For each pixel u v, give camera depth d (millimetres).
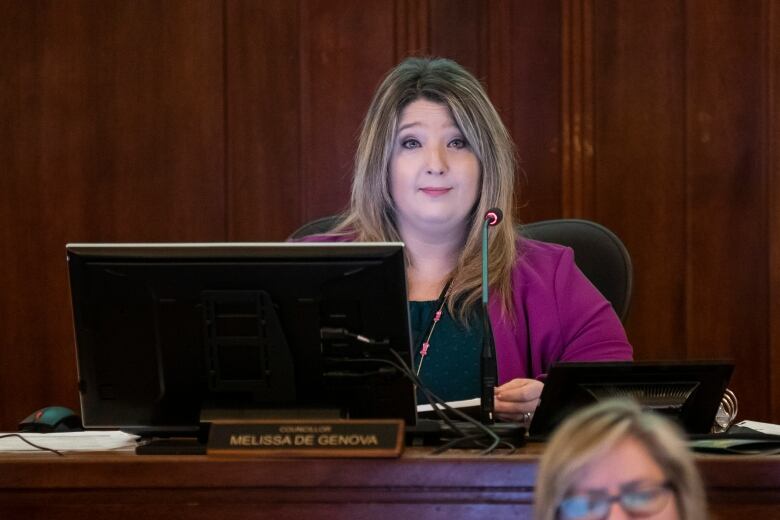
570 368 6371
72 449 6625
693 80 12680
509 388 7422
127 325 6309
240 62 12891
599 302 8555
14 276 13000
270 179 12891
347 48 12844
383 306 6160
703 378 6492
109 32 12930
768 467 5570
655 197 12711
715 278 12711
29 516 5840
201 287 6172
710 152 12688
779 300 12641
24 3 12930
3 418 12938
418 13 12766
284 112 12891
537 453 6043
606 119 12727
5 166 12977
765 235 12664
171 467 5766
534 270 8586
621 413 3133
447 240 8555
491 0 12758
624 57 12727
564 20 12672
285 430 5805
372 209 8625
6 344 12992
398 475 5660
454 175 8320
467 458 5641
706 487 5582
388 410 6383
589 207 12688
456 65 8719
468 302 8289
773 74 12609
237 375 6277
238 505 5750
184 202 12930
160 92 12922
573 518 3068
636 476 3051
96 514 5812
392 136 8453
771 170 12625
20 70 12945
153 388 6383
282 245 6133
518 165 12703
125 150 12938
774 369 12672
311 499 5727
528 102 12734
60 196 12969
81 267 6254
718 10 12680
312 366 6258
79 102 12938
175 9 12922
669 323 12742
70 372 12984
